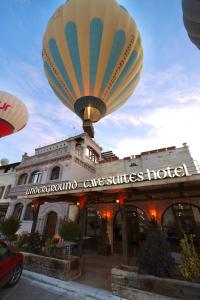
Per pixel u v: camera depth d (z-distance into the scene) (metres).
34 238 10.26
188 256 5.86
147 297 5.50
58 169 19.56
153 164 19.25
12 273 6.44
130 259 10.62
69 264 7.58
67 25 17.84
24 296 5.93
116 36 17.88
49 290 6.51
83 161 20.89
